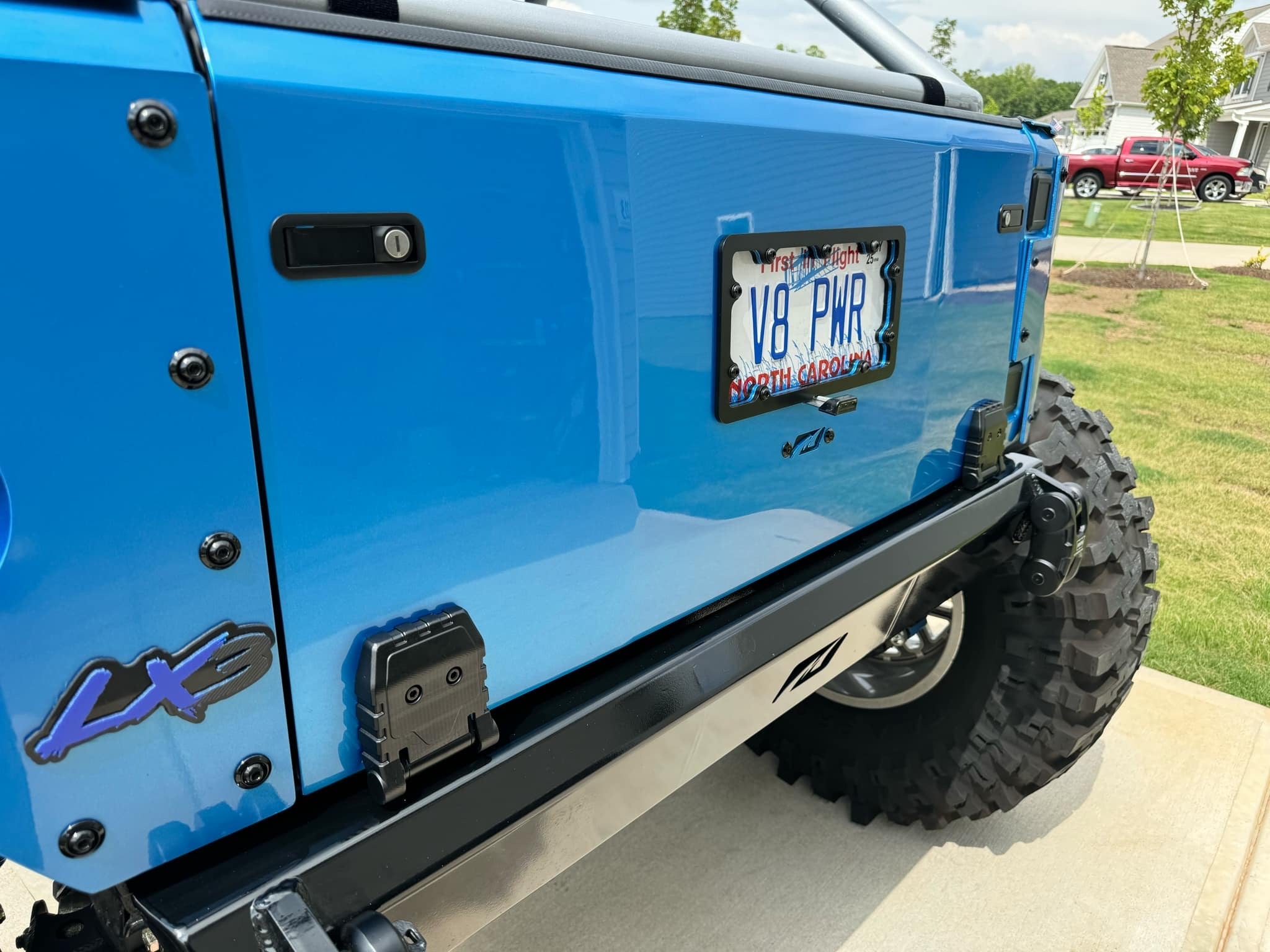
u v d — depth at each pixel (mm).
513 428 1011
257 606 835
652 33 1200
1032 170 1862
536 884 1148
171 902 838
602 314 1076
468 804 1005
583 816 1171
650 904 2273
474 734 1024
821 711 2529
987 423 1890
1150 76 14172
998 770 2236
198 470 768
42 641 721
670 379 1198
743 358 1308
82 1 691
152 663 780
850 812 2615
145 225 699
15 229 646
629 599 1230
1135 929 2203
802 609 1482
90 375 698
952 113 1667
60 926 1169
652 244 1118
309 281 801
